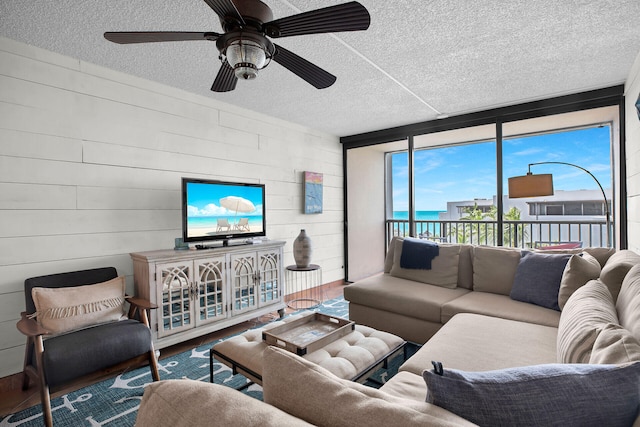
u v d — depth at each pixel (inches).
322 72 71.4
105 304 86.3
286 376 28.2
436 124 167.5
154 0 72.4
